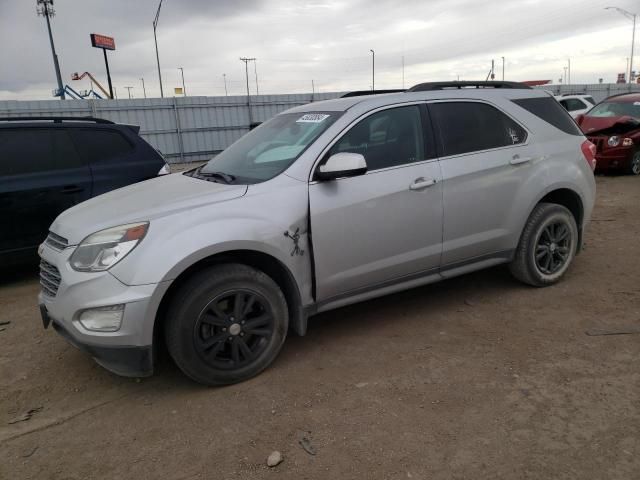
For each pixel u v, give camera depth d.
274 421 2.86
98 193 5.96
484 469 2.40
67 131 5.93
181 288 3.03
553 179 4.37
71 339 3.06
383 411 2.89
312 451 2.59
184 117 22.77
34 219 5.58
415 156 3.80
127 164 6.24
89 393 3.29
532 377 3.16
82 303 2.89
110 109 21.23
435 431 2.69
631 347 3.47
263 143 3.99
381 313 4.27
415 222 3.75
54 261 3.13
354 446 2.61
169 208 3.11
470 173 3.96
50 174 5.68
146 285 2.86
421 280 3.96
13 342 4.14
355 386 3.17
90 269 2.93
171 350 3.05
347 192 3.47
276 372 3.39
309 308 3.50
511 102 4.36
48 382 3.46
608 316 3.98
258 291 3.22
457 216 3.95
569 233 4.61
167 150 22.75
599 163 11.19
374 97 3.84
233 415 2.94
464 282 4.89
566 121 4.67
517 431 2.66
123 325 2.86
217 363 3.15
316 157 3.47
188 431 2.81
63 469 2.56
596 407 2.82
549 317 4.03
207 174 3.95
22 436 2.85
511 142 4.23
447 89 4.16
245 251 3.23
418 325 4.01
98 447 2.72
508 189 4.17
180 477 2.46
